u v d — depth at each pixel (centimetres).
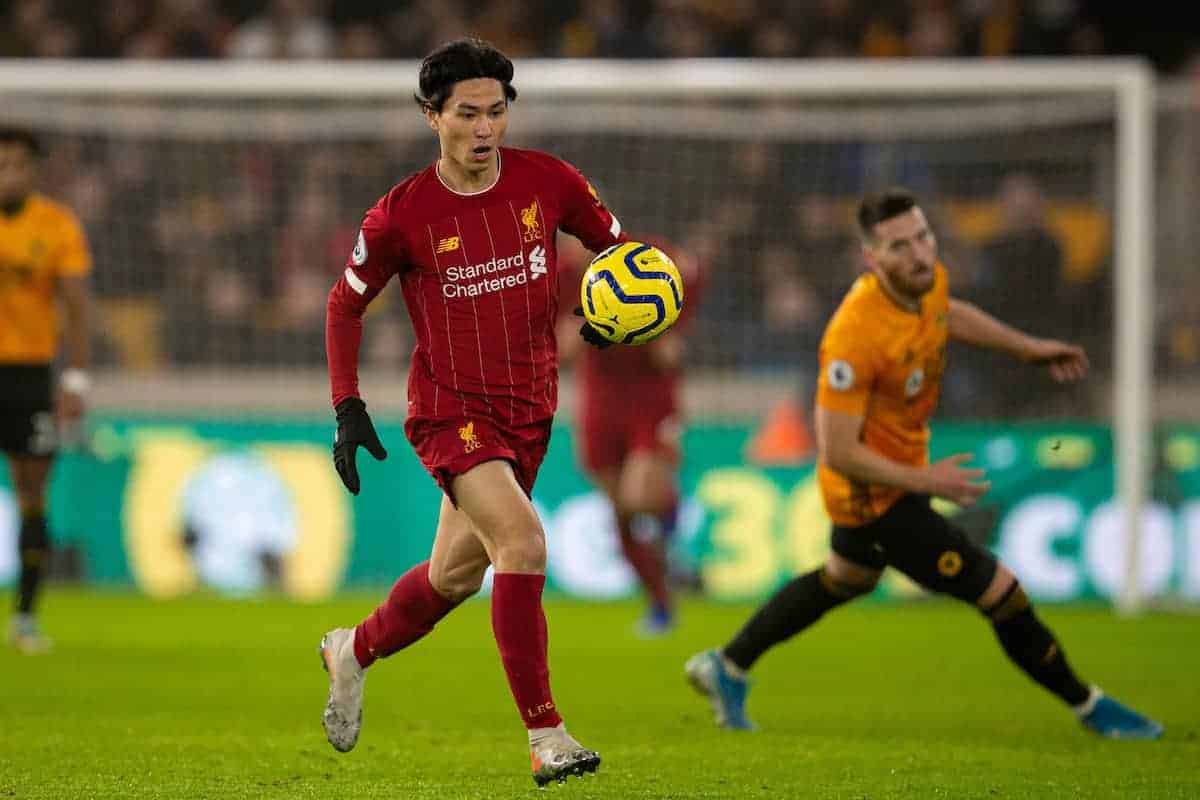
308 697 2538
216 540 4444
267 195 5147
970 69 4122
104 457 4466
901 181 5128
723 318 4997
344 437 1627
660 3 6184
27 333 3067
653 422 3569
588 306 1673
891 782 1788
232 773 1823
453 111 1578
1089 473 4291
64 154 5012
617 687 2720
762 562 4388
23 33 6175
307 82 4212
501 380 1642
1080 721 2170
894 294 2048
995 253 4781
